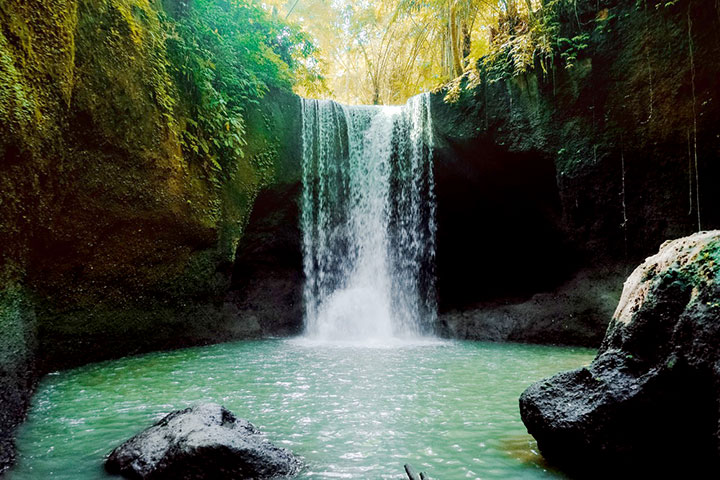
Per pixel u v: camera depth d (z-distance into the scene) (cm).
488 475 289
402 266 1175
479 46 1367
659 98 838
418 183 1144
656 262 302
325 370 641
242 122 943
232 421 347
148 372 614
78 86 562
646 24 839
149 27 707
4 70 404
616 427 263
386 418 412
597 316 920
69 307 623
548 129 962
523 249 1089
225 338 943
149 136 693
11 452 324
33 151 464
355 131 1221
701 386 231
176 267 804
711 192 809
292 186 1100
